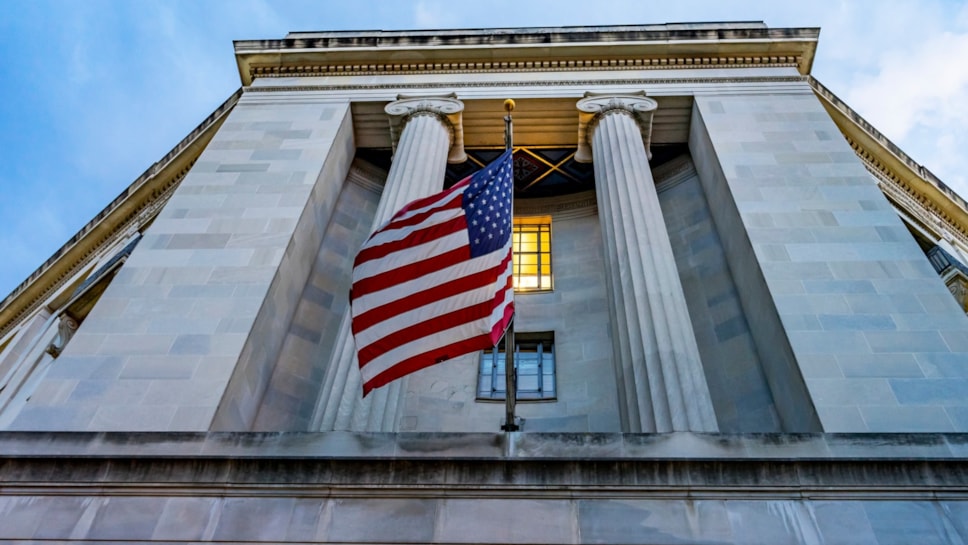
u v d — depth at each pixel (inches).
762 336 538.9
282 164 671.1
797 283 513.3
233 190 637.3
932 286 501.7
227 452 373.7
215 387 453.1
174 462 360.8
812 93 737.6
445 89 772.6
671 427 407.5
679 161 773.9
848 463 343.3
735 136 679.7
